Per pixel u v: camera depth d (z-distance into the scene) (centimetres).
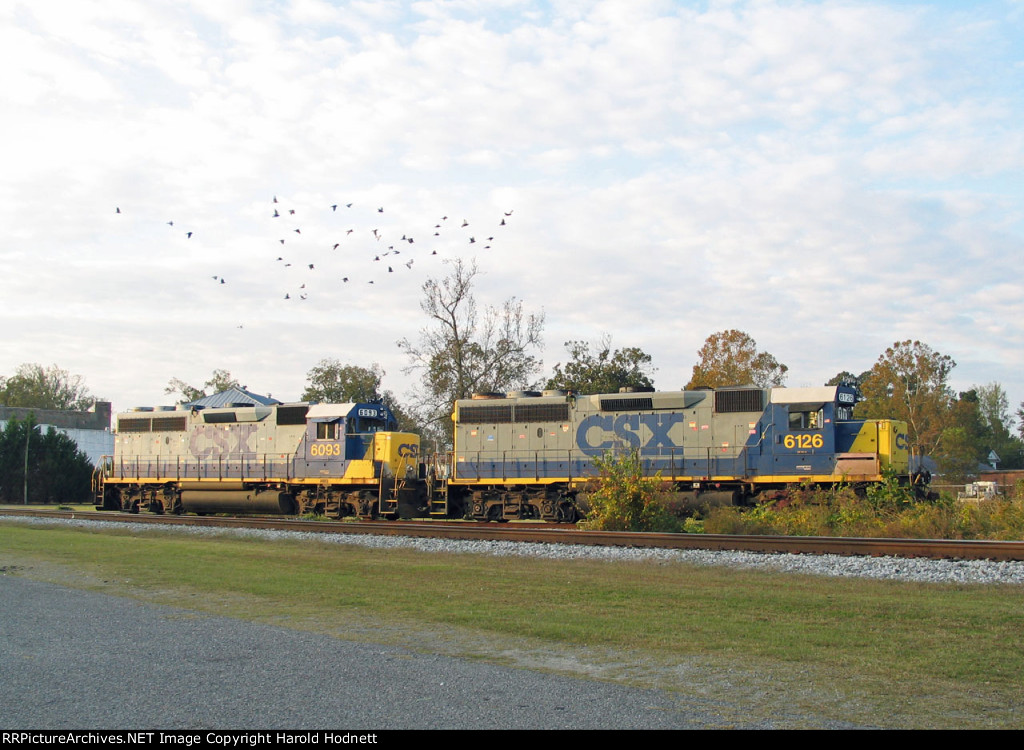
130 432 4378
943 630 1158
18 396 11312
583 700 842
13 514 3725
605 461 2717
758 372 7319
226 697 858
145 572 1822
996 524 2328
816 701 839
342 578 1708
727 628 1181
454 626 1217
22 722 786
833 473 2986
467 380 5800
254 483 3906
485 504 3531
